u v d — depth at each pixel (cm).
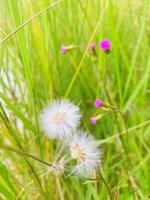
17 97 18
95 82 19
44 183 15
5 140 16
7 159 17
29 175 15
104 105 14
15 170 16
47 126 12
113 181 16
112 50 19
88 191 14
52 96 17
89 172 12
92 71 19
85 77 19
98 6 19
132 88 20
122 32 21
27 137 18
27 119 16
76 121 12
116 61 18
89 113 18
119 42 18
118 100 20
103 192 15
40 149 15
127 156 15
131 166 16
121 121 17
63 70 19
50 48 19
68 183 16
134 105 19
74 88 19
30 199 15
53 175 15
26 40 15
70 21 19
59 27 20
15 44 17
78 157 12
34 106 15
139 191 15
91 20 20
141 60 20
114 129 16
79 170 12
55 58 19
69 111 12
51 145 16
